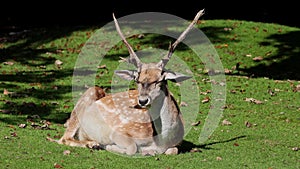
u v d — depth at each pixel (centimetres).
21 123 1230
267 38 2173
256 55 2034
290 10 2784
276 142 1145
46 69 1873
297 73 1898
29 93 1548
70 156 967
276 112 1432
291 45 2112
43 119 1292
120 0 2889
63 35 2233
